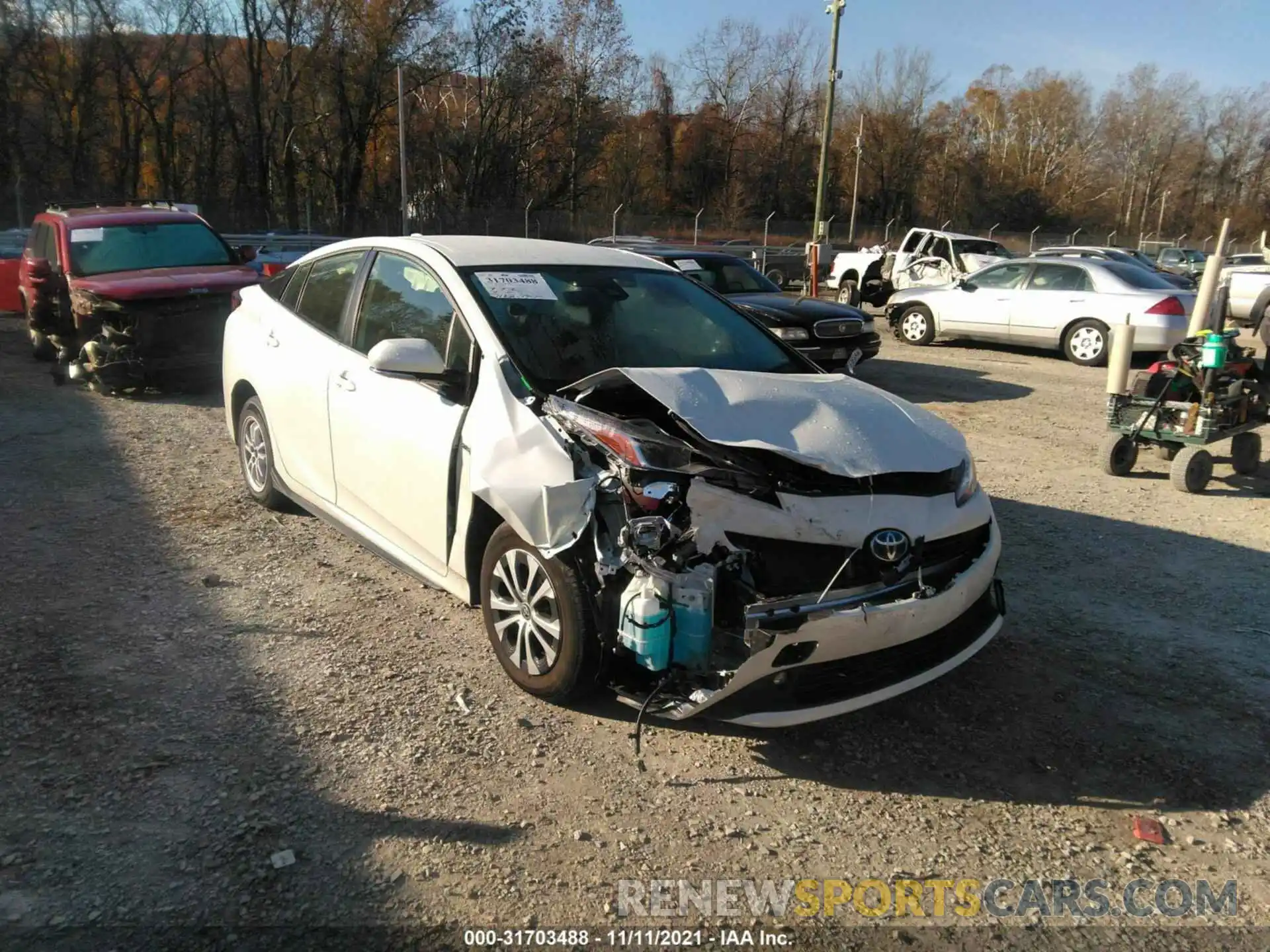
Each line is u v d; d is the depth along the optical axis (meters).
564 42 50.84
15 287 12.70
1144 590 5.05
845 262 23.48
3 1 37.69
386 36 45.16
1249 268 20.02
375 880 2.72
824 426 3.49
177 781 3.11
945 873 2.86
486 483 3.51
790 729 3.59
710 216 61.44
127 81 44.25
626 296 4.54
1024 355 14.35
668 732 3.54
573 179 53.59
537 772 3.27
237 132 47.16
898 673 3.35
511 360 3.80
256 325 5.59
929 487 3.50
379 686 3.78
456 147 49.94
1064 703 3.84
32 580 4.65
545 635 3.57
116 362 8.88
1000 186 70.44
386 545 4.40
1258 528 6.19
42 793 3.02
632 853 2.89
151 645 4.04
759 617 3.04
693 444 3.37
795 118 64.06
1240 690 3.97
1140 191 80.56
